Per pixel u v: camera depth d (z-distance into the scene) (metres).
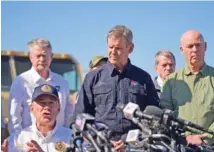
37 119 9.60
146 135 6.70
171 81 10.20
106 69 9.71
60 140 9.66
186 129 7.29
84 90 9.73
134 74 9.71
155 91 9.92
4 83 20.81
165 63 13.86
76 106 9.76
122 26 9.57
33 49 11.34
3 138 10.84
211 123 9.85
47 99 9.51
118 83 9.58
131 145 6.83
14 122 10.84
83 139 6.88
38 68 11.28
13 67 21.38
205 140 9.09
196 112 9.84
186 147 7.19
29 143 8.95
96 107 9.61
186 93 9.98
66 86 11.63
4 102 17.16
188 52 9.87
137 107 7.09
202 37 9.89
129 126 9.19
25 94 11.10
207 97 9.85
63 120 11.36
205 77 9.96
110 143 6.62
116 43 9.41
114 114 9.32
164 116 6.95
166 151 6.61
